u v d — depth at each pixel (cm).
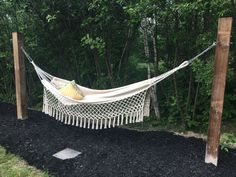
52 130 286
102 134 276
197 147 244
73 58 365
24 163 237
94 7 286
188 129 297
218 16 245
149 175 203
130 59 353
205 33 255
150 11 253
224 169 209
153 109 330
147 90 242
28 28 365
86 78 367
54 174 216
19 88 312
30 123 307
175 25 276
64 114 275
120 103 250
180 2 249
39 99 401
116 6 291
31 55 375
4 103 400
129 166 214
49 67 388
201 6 233
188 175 202
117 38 328
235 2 246
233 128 298
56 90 271
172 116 310
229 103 307
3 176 219
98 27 314
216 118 209
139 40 329
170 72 232
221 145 246
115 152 235
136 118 248
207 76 244
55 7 314
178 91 308
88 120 264
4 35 383
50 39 359
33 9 329
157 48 301
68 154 237
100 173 208
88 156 232
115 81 339
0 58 402
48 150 246
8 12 374
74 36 341
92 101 253
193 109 297
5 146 263
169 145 248
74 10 313
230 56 268
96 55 338
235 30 260
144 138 265
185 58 292
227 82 297
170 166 213
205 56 269
